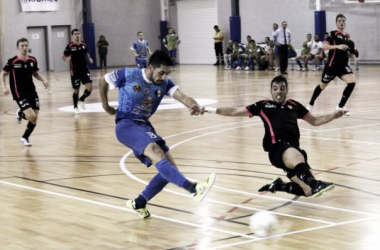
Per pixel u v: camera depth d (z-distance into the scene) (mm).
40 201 7746
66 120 15719
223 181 8555
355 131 12680
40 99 21703
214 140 12000
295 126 7168
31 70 11812
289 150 6898
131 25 40625
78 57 16922
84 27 38375
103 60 38812
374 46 32000
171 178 6266
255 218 6680
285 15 35250
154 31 41438
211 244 5898
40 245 6008
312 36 34219
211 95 20812
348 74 14359
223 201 7488
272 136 7078
